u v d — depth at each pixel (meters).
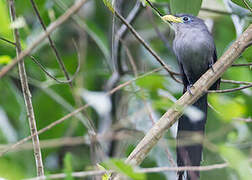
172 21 10.45
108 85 11.34
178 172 7.58
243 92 10.27
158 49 12.40
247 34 7.86
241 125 9.84
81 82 10.92
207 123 9.78
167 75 10.23
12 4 6.85
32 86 11.38
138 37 8.60
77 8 5.12
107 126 10.94
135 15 10.90
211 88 9.48
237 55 7.83
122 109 10.41
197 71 10.59
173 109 7.10
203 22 10.57
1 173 5.73
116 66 11.12
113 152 10.08
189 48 10.19
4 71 5.04
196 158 7.75
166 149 8.08
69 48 12.30
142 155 6.92
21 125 10.48
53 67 11.53
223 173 9.55
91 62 12.20
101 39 11.28
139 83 7.40
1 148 6.21
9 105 10.62
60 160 11.17
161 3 10.45
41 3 10.47
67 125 10.55
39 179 5.63
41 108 10.50
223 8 10.21
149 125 9.55
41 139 10.44
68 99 10.62
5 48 9.95
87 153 11.04
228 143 9.33
